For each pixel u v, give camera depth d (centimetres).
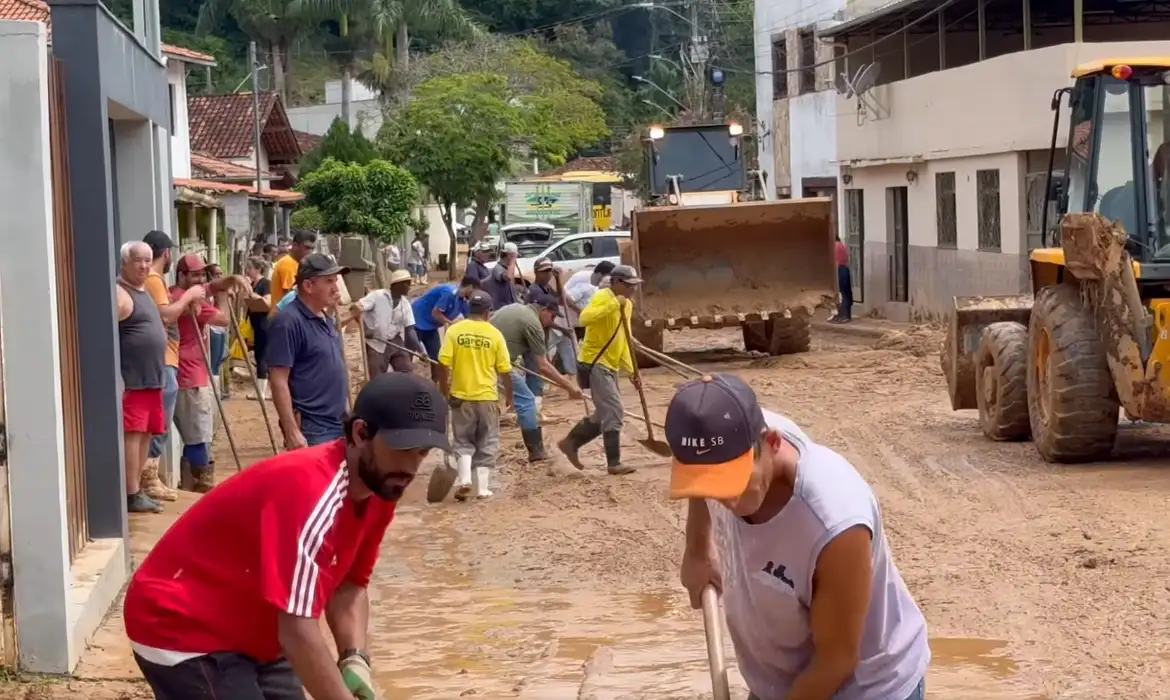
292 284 1460
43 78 668
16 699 632
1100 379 1135
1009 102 2331
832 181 3325
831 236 2042
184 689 414
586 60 7312
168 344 1052
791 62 3547
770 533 368
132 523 970
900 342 2266
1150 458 1192
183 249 2356
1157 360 1077
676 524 1031
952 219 2644
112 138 1141
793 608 376
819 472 365
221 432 1520
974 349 1406
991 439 1319
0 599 657
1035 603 786
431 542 1012
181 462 1174
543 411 1664
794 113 3528
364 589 458
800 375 1948
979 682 664
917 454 1270
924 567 871
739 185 2381
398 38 6562
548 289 1794
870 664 381
